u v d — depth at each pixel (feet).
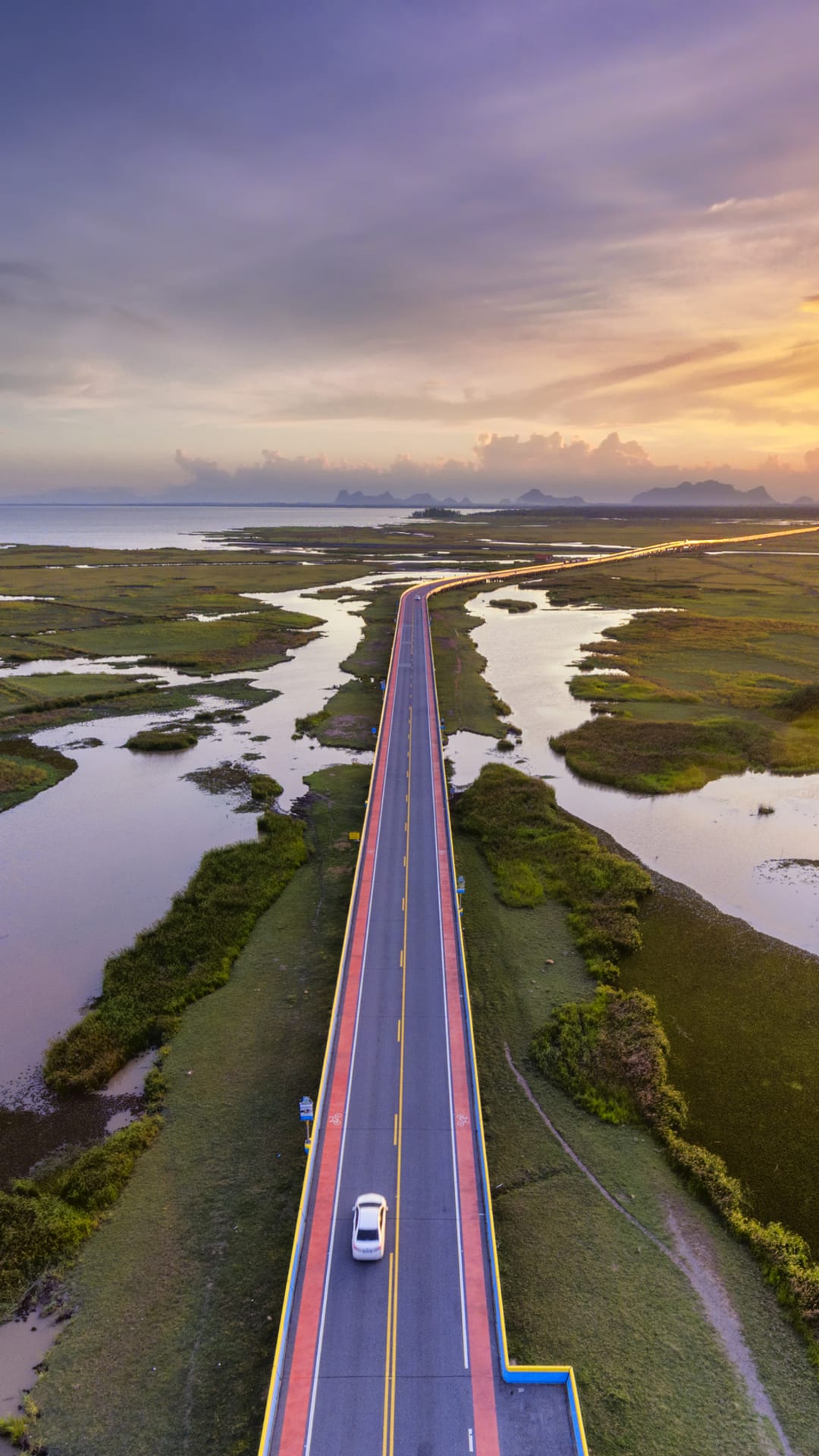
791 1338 100.78
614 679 428.15
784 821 258.98
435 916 187.32
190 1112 137.90
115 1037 155.53
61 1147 131.64
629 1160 127.95
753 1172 126.11
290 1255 111.34
